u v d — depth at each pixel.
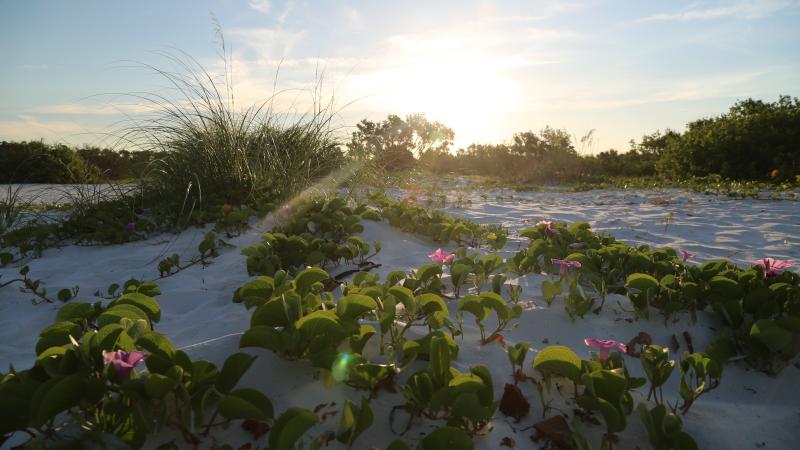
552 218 7.20
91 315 2.20
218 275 3.73
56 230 4.86
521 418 1.79
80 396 1.44
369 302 2.00
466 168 17.84
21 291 3.53
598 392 1.72
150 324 2.13
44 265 4.19
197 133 5.86
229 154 5.66
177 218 4.95
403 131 10.85
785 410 1.99
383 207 5.50
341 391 1.76
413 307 2.17
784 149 13.56
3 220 5.55
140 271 3.90
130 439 1.45
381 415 1.69
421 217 4.85
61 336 1.83
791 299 2.47
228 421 1.60
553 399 1.88
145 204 5.45
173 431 1.55
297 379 1.81
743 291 2.54
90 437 1.42
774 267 2.80
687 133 15.87
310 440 1.56
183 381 1.59
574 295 2.61
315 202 5.02
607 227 6.45
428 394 1.67
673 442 1.67
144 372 1.67
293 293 2.03
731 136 14.22
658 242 5.55
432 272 2.84
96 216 5.09
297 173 5.67
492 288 2.99
